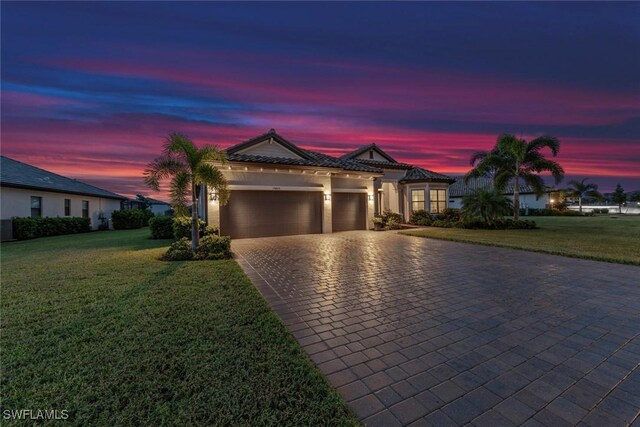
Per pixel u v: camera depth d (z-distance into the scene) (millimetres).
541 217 31609
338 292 5180
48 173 23094
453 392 2357
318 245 10867
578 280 5789
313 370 2611
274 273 6605
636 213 38438
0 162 19422
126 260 8031
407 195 21516
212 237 9555
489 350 3064
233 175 12703
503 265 7258
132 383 2414
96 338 3252
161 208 49906
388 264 7500
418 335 3436
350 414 2086
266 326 3580
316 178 14789
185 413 2061
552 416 2072
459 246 10492
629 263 7062
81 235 17906
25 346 3084
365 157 21172
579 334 3430
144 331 3438
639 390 2371
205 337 3281
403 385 2457
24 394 2277
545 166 17062
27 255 9359
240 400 2219
